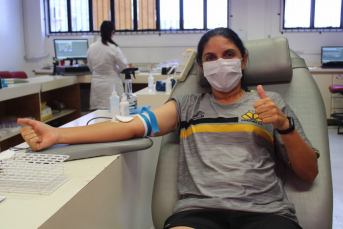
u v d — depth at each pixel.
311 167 1.10
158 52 5.82
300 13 5.37
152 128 1.17
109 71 3.72
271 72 1.47
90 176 0.84
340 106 4.47
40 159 0.84
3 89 2.50
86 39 4.96
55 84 3.37
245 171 1.05
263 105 1.03
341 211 2.08
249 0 5.42
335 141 3.80
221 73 1.23
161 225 1.20
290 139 1.07
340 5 5.25
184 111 1.30
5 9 5.48
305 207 1.13
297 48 5.45
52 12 5.96
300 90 1.47
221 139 1.16
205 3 5.63
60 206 0.67
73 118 4.04
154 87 2.43
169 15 5.74
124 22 5.84
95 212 0.85
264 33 5.49
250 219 0.95
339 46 5.08
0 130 2.68
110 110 1.72
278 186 1.09
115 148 1.04
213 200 0.98
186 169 1.18
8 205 0.67
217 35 1.27
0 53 5.41
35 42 5.95
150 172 1.52
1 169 0.82
